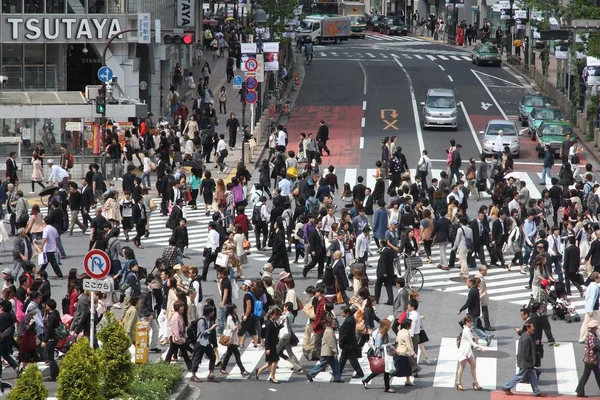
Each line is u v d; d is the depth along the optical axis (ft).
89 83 510.17
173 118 525.34
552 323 249.55
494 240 300.40
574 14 559.38
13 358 214.48
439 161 444.96
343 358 207.00
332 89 623.77
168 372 196.34
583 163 453.58
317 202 321.73
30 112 402.52
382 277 257.96
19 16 479.41
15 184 368.48
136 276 232.32
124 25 492.95
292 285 227.20
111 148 406.82
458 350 221.66
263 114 510.99
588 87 564.71
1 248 306.96
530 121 497.05
